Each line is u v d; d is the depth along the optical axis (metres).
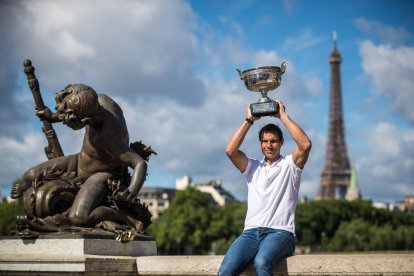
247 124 9.93
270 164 9.95
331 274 9.51
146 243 12.14
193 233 143.00
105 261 10.84
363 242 165.12
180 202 148.50
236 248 9.50
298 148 9.68
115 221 12.09
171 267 10.79
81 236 11.12
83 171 12.41
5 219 88.38
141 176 12.12
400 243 164.62
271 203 9.61
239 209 153.25
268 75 10.05
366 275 9.36
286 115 9.80
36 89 12.82
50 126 13.01
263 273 9.18
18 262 11.27
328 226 177.62
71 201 12.09
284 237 9.45
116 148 12.15
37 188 11.83
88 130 12.33
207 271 10.45
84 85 11.94
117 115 12.41
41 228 11.52
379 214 193.00
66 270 10.82
